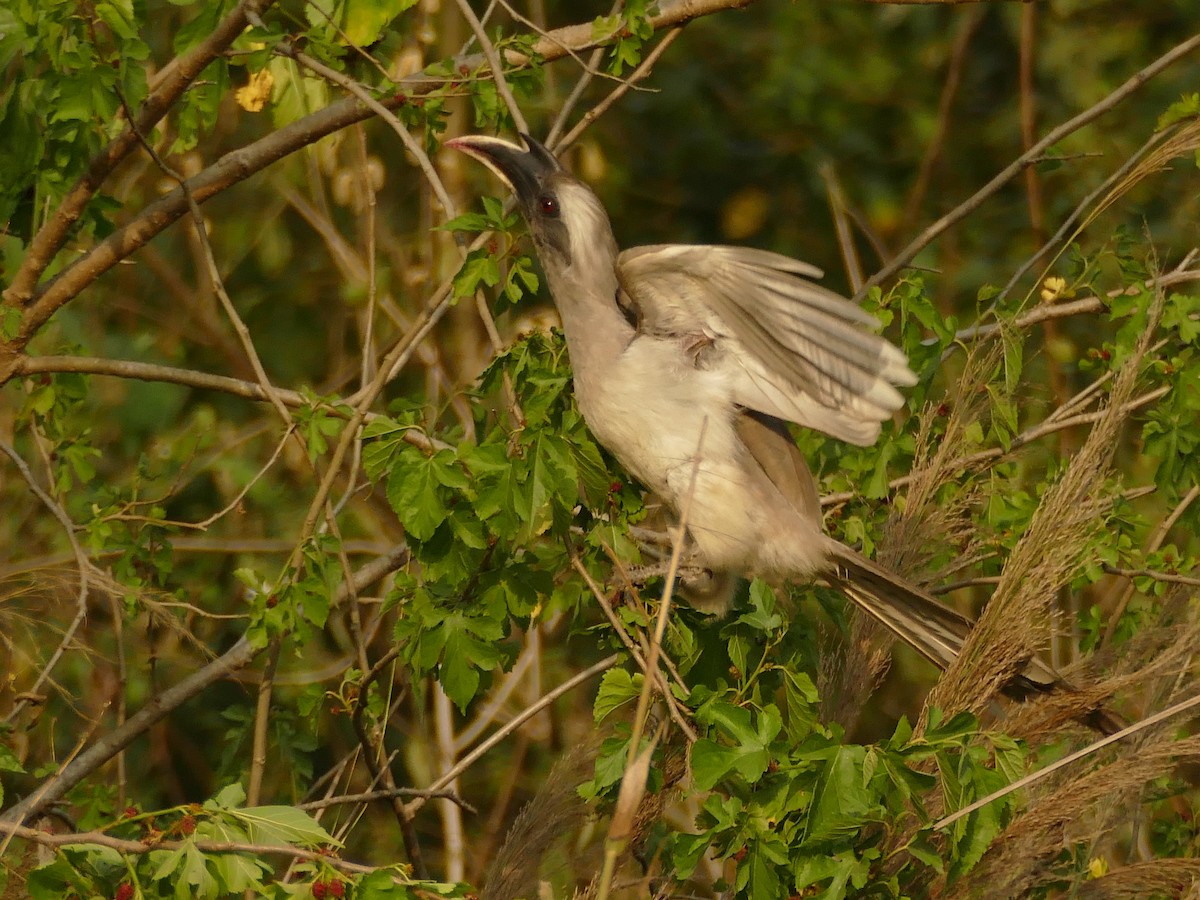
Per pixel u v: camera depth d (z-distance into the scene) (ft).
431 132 31.89
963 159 58.90
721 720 23.99
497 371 27.66
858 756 23.49
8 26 30.50
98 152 32.27
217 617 29.55
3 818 27.37
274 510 47.96
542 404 26.22
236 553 47.52
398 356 30.66
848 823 23.22
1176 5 57.57
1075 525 26.17
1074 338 49.37
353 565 48.14
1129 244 33.94
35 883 21.99
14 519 43.29
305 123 32.32
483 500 25.25
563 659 46.73
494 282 26.81
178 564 46.39
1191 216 51.13
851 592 28.81
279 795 35.53
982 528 32.40
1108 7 57.93
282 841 22.26
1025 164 34.58
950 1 31.53
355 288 46.32
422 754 41.22
